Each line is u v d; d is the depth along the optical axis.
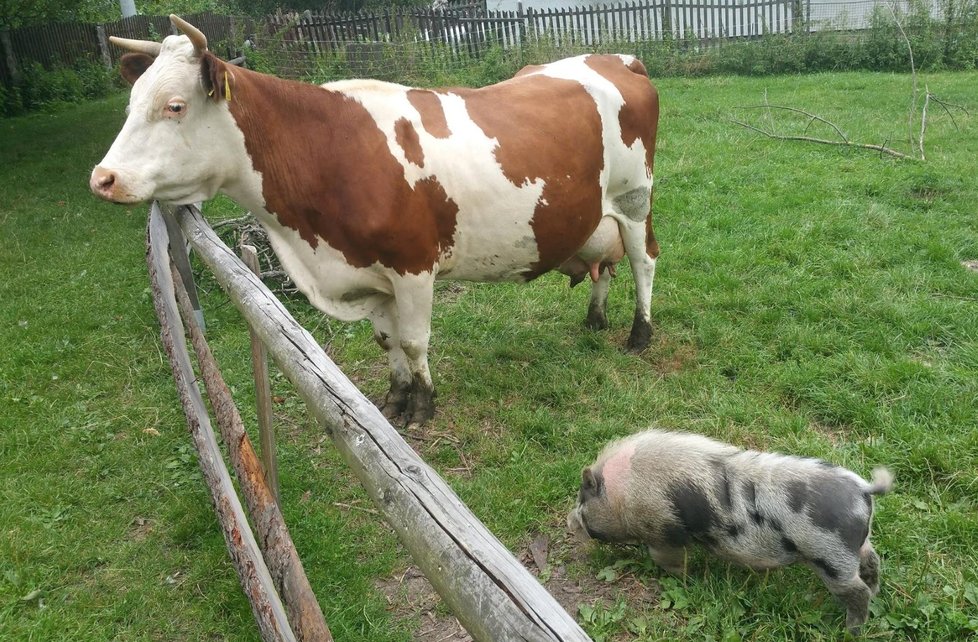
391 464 1.76
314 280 3.98
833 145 9.44
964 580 2.97
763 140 9.95
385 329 4.34
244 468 2.91
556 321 5.64
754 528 2.76
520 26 17.45
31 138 13.36
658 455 2.98
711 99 13.34
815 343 4.80
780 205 7.34
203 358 3.78
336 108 3.72
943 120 10.38
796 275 5.79
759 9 19.67
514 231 4.17
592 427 4.21
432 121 3.93
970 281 5.45
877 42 15.83
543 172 4.14
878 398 4.21
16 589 3.45
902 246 6.10
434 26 17.02
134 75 3.77
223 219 7.37
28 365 5.55
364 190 3.69
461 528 1.48
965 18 15.88
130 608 3.32
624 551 3.31
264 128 3.58
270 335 2.62
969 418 3.93
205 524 3.80
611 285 6.05
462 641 3.00
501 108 4.16
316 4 31.14
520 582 1.30
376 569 3.39
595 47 17.20
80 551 3.69
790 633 2.83
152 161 3.40
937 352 4.68
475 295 6.15
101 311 6.35
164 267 4.71
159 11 28.09
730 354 4.83
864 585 2.69
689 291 5.77
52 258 7.62
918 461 3.61
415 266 3.94
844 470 2.74
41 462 4.38
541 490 3.75
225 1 31.59
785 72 16.38
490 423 4.45
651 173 4.89
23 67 17.97
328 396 2.13
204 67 3.30
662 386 4.61
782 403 4.36
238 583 3.37
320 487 3.99
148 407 4.95
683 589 3.04
